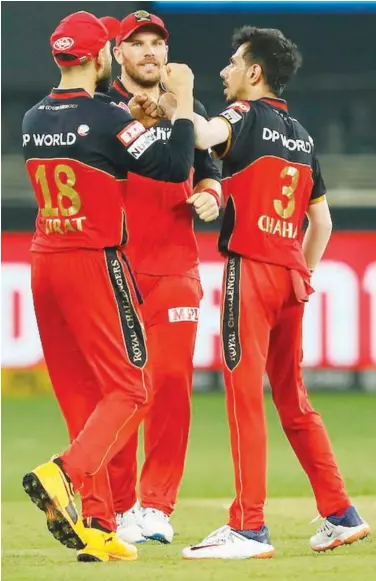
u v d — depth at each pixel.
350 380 58.25
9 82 63.16
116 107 19.16
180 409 23.11
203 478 33.44
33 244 19.72
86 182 18.92
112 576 18.11
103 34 19.50
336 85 66.75
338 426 45.47
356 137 66.88
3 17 62.72
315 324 56.25
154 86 23.08
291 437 20.75
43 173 19.19
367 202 64.88
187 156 18.98
